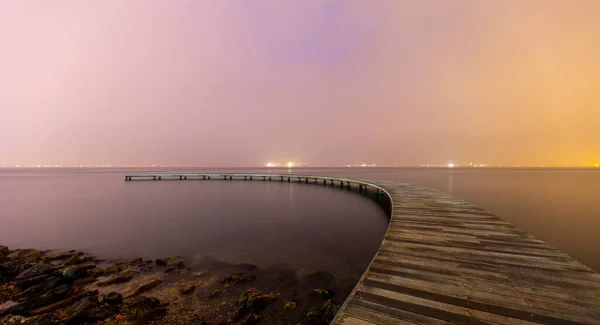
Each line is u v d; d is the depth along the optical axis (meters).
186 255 7.96
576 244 9.29
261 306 5.02
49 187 31.59
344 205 17.20
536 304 2.89
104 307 4.93
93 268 7.05
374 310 2.79
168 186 32.66
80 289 5.86
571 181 39.78
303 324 4.46
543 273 3.68
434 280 3.48
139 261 7.52
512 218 13.27
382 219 12.83
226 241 9.30
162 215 13.98
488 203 17.83
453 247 4.82
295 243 9.01
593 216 13.71
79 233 10.59
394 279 3.52
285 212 14.73
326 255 7.84
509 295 3.08
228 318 4.67
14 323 4.36
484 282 3.42
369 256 7.75
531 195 21.97
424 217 7.34
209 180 44.34
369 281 3.47
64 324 4.47
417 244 5.00
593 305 2.86
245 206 16.84
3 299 5.62
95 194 23.94
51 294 5.54
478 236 5.51
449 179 44.28
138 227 11.41
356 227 11.23
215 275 6.51
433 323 2.56
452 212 8.03
